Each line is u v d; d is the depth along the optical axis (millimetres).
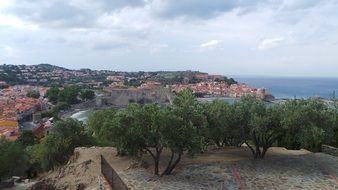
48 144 57719
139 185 24719
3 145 63500
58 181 35156
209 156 34281
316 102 32719
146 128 26875
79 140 57875
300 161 31125
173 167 27609
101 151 41625
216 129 33750
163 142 26359
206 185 24984
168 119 26219
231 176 26938
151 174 27547
